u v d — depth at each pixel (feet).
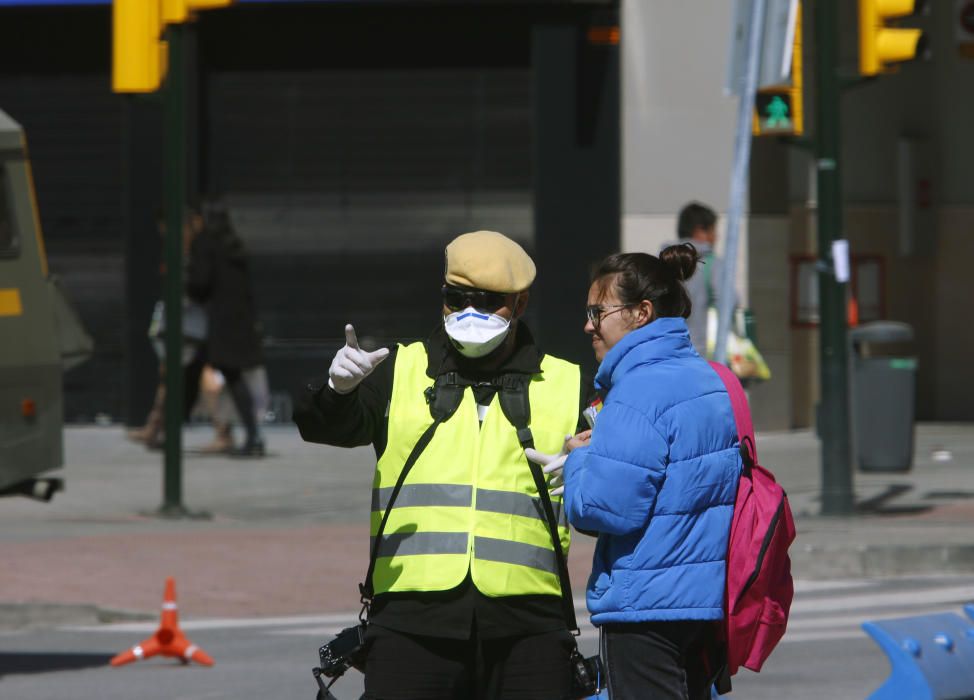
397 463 55.72
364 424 56.03
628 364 57.72
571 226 238.27
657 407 56.29
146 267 245.24
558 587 55.83
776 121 143.74
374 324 246.27
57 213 249.14
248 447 219.41
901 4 155.12
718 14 232.73
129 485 193.67
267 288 246.88
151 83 160.04
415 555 54.70
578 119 237.66
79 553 145.69
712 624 57.72
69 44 247.91
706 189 233.76
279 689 97.35
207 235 215.31
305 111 245.45
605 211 237.45
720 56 232.73
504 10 239.91
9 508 176.96
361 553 147.33
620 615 56.70
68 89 248.52
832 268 159.12
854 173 257.55
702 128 233.76
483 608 54.44
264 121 245.45
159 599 127.44
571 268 238.48
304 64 245.24
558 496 56.03
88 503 180.34
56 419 117.60
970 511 164.76
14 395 114.32
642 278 58.80
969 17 245.24
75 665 106.42
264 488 191.42
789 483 186.60
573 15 237.45
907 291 259.80
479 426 55.72
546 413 56.18
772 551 57.47
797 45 143.74
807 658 104.68
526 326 57.62
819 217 159.43
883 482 189.98
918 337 260.62
